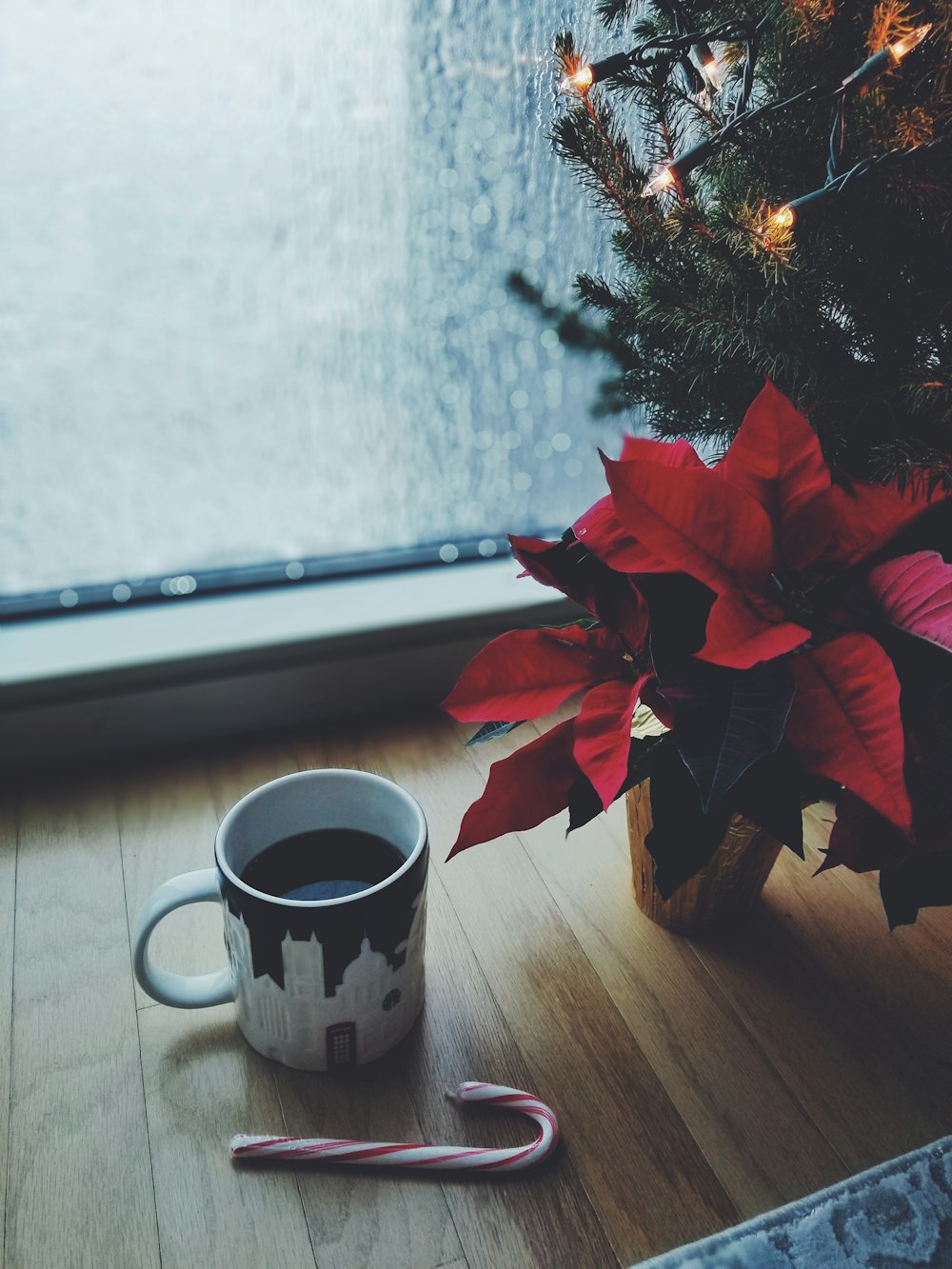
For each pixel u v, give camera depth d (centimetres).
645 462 41
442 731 74
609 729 43
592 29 62
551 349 81
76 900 60
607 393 64
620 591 48
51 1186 47
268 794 50
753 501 42
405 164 72
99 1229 45
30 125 64
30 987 55
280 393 76
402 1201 46
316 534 81
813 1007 54
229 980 51
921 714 43
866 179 43
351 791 51
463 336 79
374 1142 47
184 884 48
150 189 68
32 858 63
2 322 68
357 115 70
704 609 44
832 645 42
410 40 68
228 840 48
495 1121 49
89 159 66
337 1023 49
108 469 74
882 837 44
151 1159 48
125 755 70
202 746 72
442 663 76
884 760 39
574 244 73
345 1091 50
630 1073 51
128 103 65
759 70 49
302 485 79
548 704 47
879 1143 49
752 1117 50
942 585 41
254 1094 50
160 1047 52
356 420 79
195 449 76
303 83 68
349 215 73
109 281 69
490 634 76
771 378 52
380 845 52
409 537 84
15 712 67
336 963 46
